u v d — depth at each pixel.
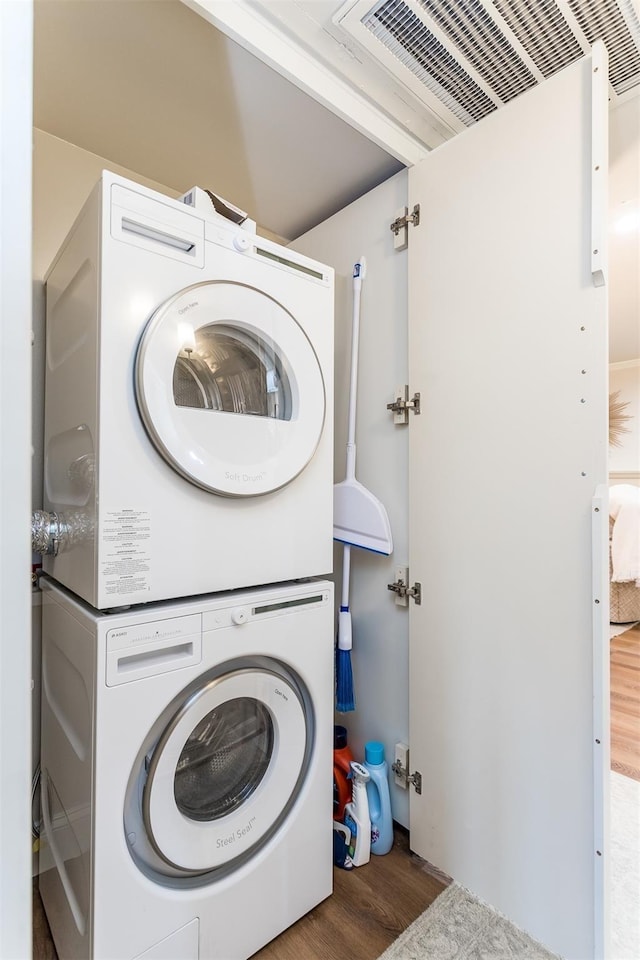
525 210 1.25
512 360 1.28
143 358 0.96
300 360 1.27
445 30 1.16
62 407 1.20
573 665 1.15
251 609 1.12
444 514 1.45
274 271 1.24
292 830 1.20
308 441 1.26
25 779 0.42
